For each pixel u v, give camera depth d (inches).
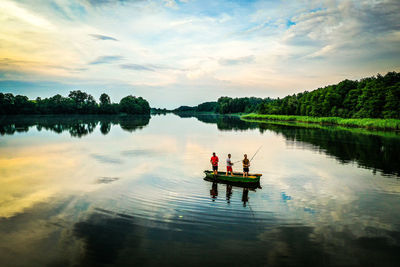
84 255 337.7
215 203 516.4
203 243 365.7
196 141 1486.2
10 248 355.6
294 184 655.1
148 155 1040.8
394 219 448.8
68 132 2020.2
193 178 701.3
